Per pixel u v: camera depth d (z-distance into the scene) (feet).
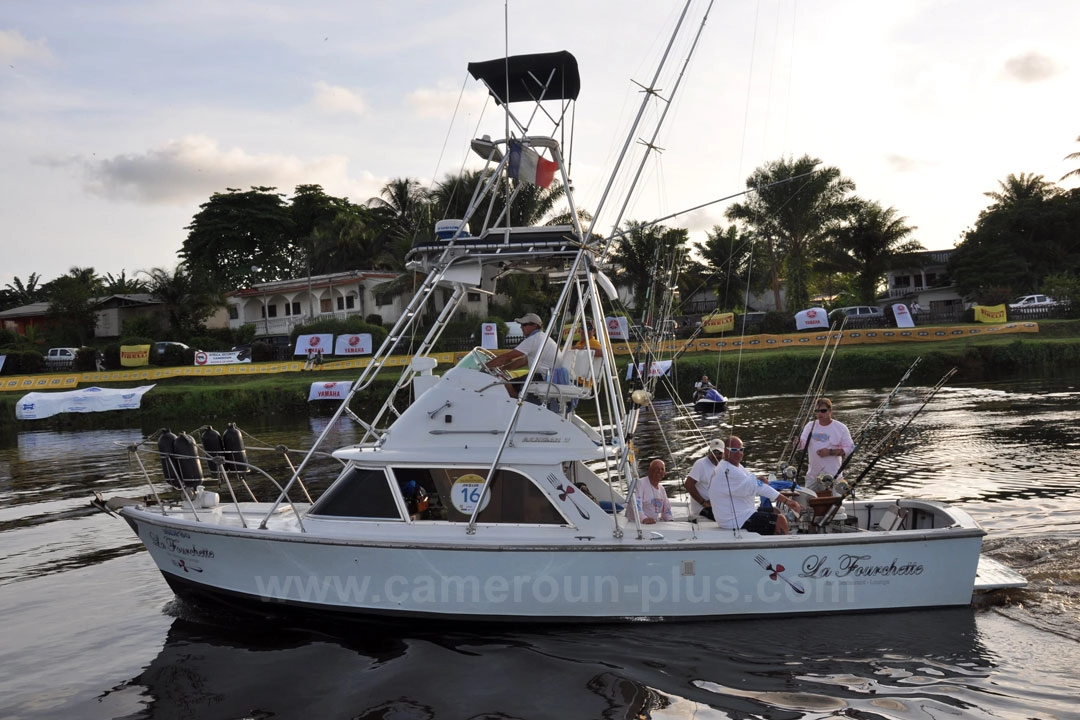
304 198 228.63
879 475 41.65
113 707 18.84
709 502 23.71
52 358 148.15
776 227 153.89
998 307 143.33
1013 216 188.55
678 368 108.27
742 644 20.30
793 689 18.06
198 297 169.37
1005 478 38.81
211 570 24.08
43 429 101.50
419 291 24.71
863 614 21.72
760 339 132.16
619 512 24.07
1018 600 22.43
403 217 185.78
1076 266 179.83
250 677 19.89
